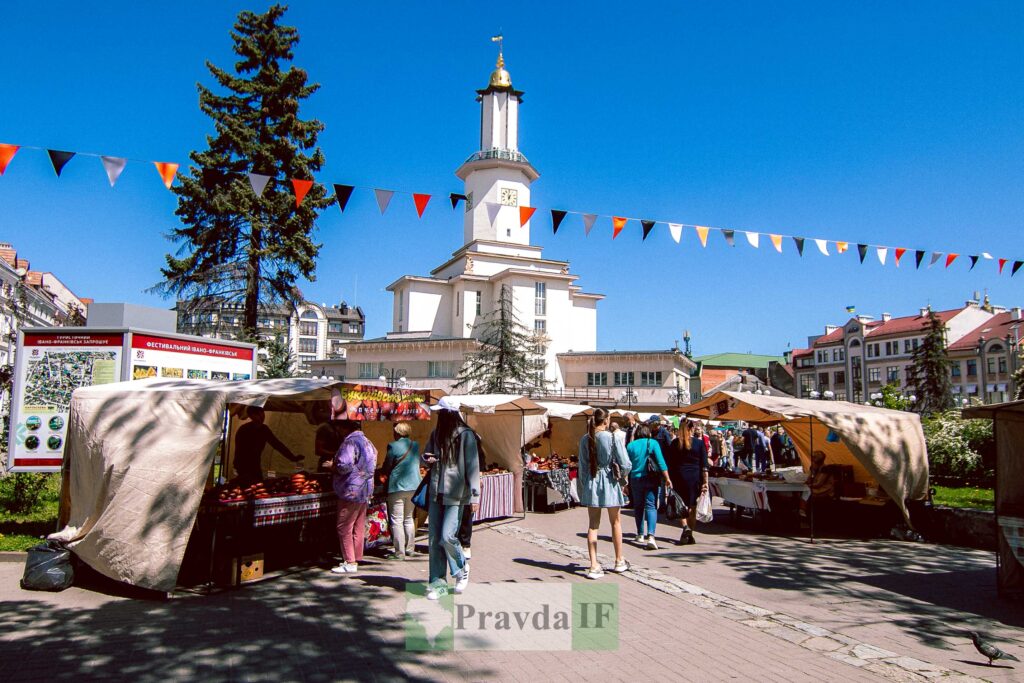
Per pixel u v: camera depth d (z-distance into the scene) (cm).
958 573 820
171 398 711
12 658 486
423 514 1077
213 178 2278
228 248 2308
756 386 6050
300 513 787
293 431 1162
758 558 908
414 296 5700
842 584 758
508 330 3186
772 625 593
